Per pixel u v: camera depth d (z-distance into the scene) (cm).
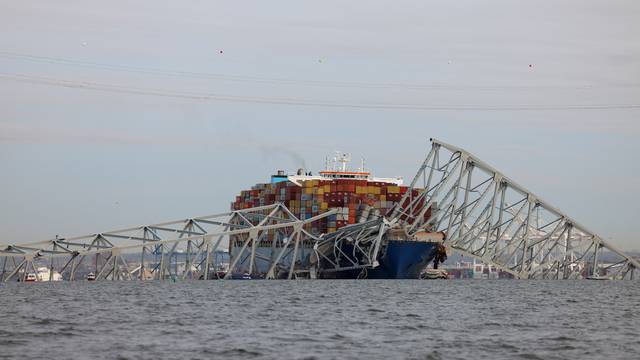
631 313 11025
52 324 8906
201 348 7131
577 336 8200
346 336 7975
